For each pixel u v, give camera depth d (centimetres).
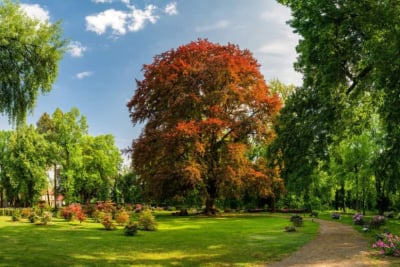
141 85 3753
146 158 3297
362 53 1519
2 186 5347
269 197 4381
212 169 3441
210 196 3591
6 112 1650
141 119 3775
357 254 1230
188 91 3384
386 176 1539
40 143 5212
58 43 1709
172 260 1209
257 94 3425
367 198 3888
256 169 3459
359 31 1480
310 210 4209
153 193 3369
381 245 1252
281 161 1734
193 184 3128
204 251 1383
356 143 3638
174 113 3397
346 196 4750
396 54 1259
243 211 4534
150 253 1351
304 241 1586
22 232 2042
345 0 1446
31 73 1662
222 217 3312
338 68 1547
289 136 1648
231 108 3572
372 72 1546
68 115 5434
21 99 1653
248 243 1569
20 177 5106
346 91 1670
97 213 3012
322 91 1595
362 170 3578
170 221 2902
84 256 1288
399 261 1109
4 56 1611
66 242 1648
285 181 1758
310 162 1631
